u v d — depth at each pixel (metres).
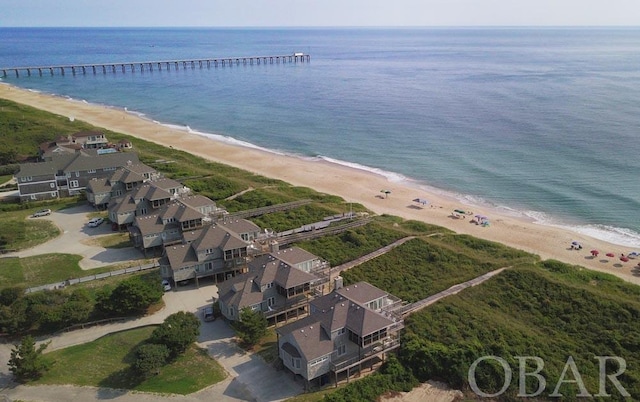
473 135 151.00
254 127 172.38
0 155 123.44
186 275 68.88
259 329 55.75
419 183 116.94
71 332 59.72
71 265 75.62
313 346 50.22
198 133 166.12
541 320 59.62
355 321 52.00
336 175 123.12
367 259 75.19
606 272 74.50
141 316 62.47
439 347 53.53
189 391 49.31
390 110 189.88
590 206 100.00
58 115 172.50
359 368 52.47
